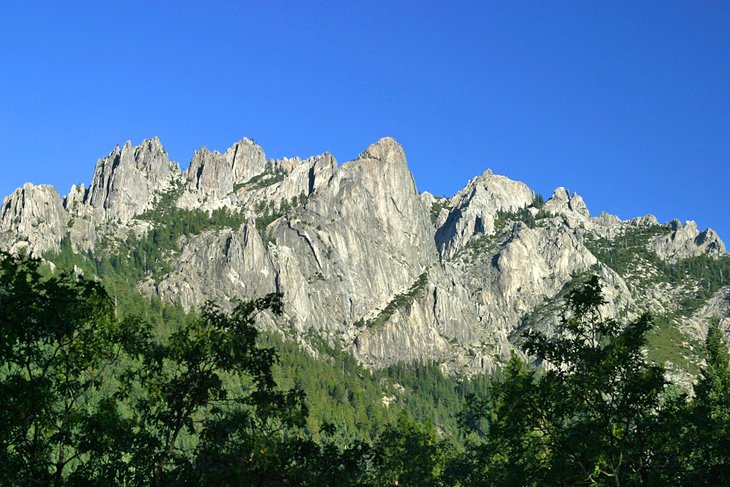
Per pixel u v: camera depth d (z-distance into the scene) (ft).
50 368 110.22
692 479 126.93
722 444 128.36
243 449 98.43
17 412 96.32
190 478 95.66
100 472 98.53
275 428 106.32
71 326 99.91
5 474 91.30
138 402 103.91
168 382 104.58
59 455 102.99
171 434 110.11
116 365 116.06
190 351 101.65
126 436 100.94
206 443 101.81
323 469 102.73
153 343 105.70
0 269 91.15
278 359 106.32
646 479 130.82
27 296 91.35
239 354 102.68
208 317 108.06
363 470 114.21
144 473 98.17
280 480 99.40
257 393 103.96
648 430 130.72
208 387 103.91
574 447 129.70
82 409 107.34
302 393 105.29
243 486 96.22
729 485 125.59
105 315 103.86
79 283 99.04
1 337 92.84
